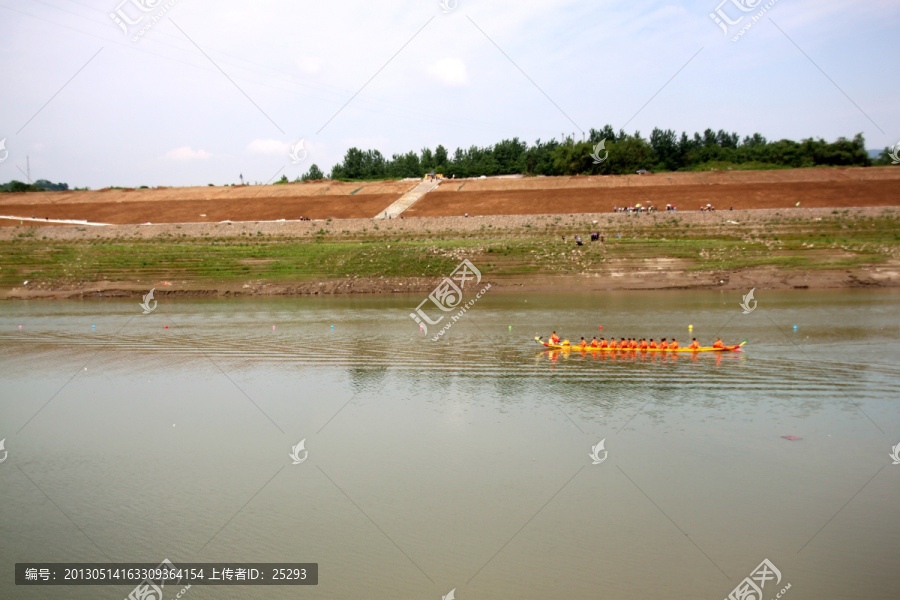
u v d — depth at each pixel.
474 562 20.16
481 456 27.72
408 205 107.00
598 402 34.12
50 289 78.31
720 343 43.81
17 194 123.88
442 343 47.94
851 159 118.19
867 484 24.77
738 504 23.41
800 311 55.34
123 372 41.97
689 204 96.44
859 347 43.00
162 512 23.95
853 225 81.06
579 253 78.56
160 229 96.38
